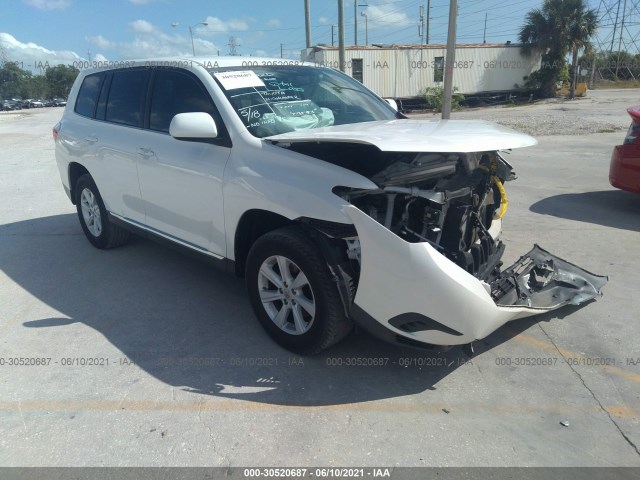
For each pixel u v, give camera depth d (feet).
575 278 13.46
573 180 27.89
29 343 12.04
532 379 10.34
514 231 19.27
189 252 13.55
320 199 9.77
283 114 12.56
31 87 305.32
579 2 106.83
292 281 10.81
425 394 9.93
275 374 10.61
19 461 8.34
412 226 10.55
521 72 113.91
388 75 104.58
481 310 9.18
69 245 19.04
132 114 15.23
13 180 33.01
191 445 8.63
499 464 8.14
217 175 11.85
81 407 9.66
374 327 9.80
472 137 10.10
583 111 80.23
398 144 9.28
